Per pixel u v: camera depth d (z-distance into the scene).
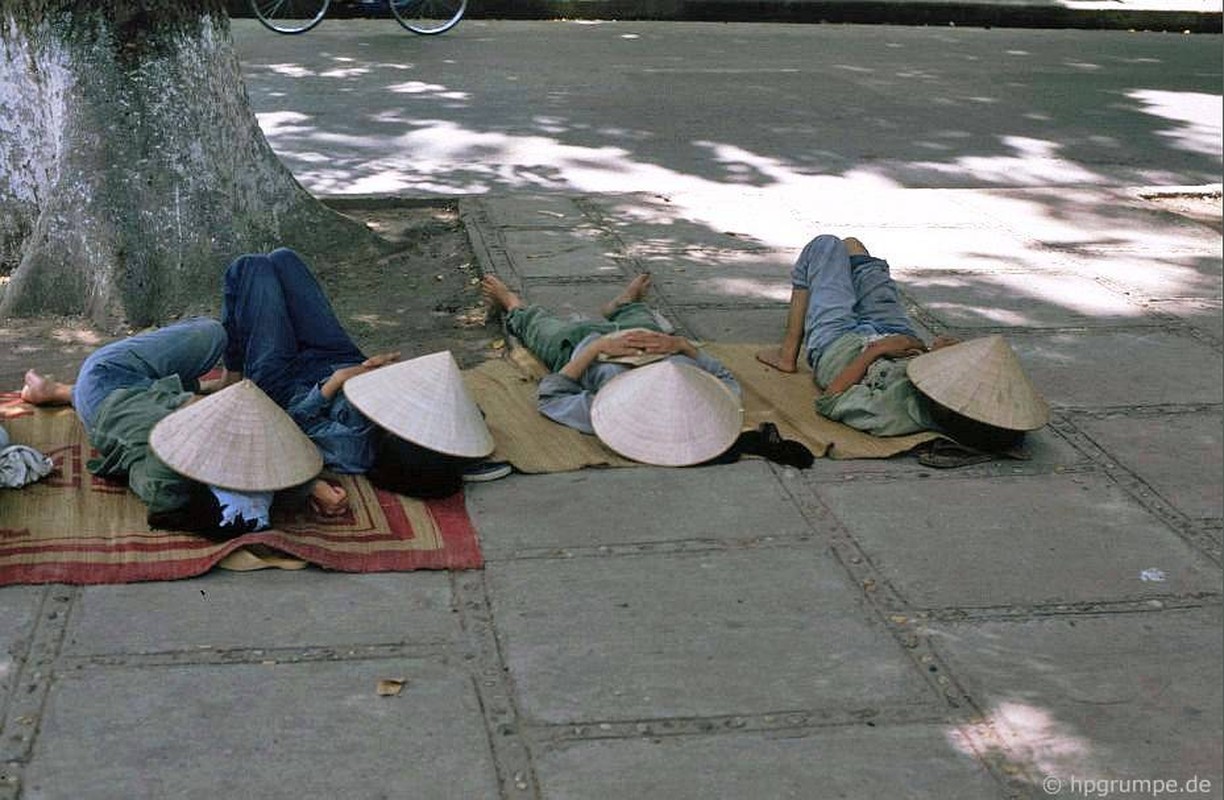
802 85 12.43
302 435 4.41
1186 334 6.54
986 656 3.89
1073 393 5.79
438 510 4.54
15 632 3.81
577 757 3.41
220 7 6.65
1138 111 11.86
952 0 16.58
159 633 3.84
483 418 4.79
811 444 5.09
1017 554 4.45
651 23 15.71
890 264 7.45
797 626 4.00
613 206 8.38
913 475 4.96
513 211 8.16
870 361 5.34
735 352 5.99
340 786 3.28
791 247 7.70
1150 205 8.82
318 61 12.65
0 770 3.29
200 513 4.23
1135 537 4.59
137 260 6.34
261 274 5.01
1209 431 5.45
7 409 5.13
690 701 3.64
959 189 9.14
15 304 6.39
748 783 3.34
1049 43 15.38
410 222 7.91
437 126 10.38
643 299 5.84
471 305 6.71
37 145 6.75
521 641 3.88
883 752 3.47
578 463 4.89
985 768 3.43
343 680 3.67
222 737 3.43
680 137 10.35
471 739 3.46
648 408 4.96
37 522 4.30
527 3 15.65
